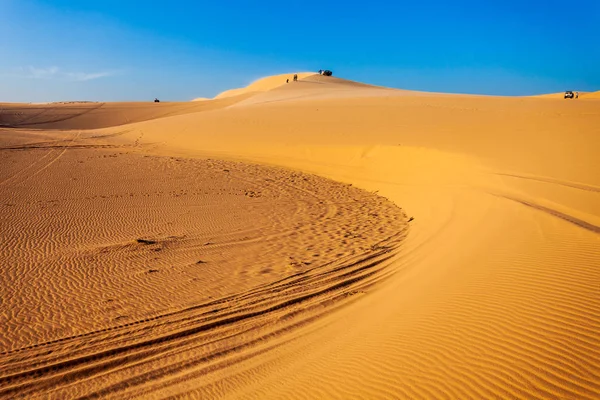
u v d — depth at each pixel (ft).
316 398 16.20
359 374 17.08
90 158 97.91
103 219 52.16
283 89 266.57
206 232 47.39
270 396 17.11
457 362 16.42
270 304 28.55
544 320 18.11
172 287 32.07
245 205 61.16
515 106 121.70
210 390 18.89
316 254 39.60
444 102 138.72
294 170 91.81
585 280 21.21
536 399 13.73
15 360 22.50
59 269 35.63
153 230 47.96
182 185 74.13
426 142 89.20
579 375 14.43
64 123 243.19
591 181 49.24
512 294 21.12
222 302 29.25
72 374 21.21
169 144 126.93
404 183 72.95
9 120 234.17
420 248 37.29
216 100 348.59
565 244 26.66
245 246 42.45
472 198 49.96
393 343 18.94
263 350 22.33
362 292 29.37
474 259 27.78
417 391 15.25
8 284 32.42
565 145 68.13
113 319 26.96
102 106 300.61
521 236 30.01
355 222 52.37
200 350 22.99
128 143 127.75
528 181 52.24
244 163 98.43
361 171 85.92
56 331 25.53
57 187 69.62
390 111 128.36
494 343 17.15
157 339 24.38
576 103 125.18
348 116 128.88
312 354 20.58
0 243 41.98
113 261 37.70
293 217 54.80
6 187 67.82
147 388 19.72
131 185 73.10
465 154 74.08
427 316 20.84
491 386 14.71
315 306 27.76
